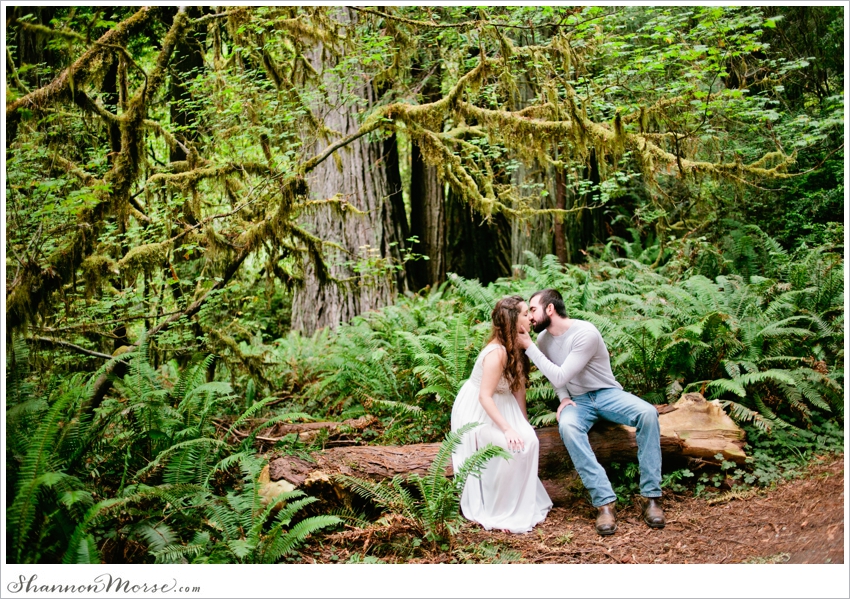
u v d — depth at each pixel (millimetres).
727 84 8234
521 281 7977
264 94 6250
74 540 3039
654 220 9547
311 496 3926
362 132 5801
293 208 5551
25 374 4012
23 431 3637
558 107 5691
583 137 5625
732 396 4883
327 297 9711
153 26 7410
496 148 7770
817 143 8266
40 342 4895
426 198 11328
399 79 8078
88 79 4727
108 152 5676
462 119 6324
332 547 3773
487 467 4086
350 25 6906
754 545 3590
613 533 3881
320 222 9930
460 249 11438
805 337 5277
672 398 4895
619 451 4328
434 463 3914
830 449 4418
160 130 5574
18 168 4535
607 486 3969
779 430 4625
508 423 4102
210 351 5906
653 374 5102
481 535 3900
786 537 3588
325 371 6492
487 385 4059
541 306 4246
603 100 7211
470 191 5895
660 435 4285
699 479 4328
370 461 4246
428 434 5117
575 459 4047
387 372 5707
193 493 3713
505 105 6902
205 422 4645
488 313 5863
